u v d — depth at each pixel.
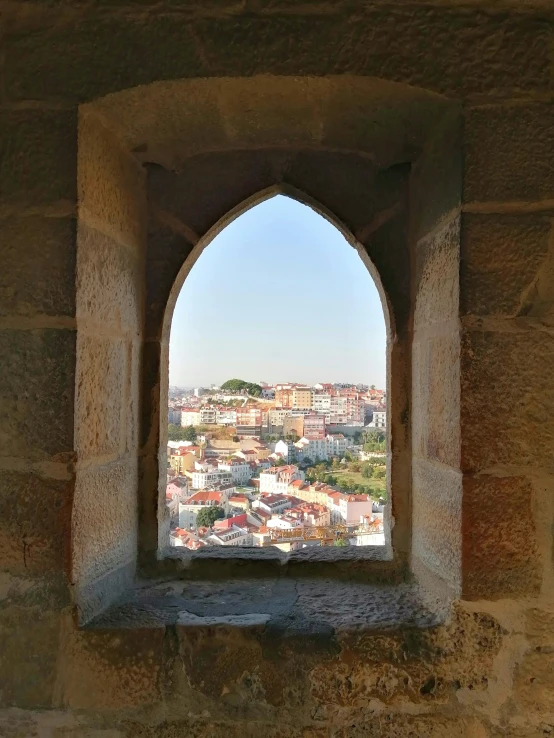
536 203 1.48
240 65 1.50
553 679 1.45
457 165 1.52
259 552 1.96
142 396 1.93
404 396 1.93
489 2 1.50
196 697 1.50
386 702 1.48
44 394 1.48
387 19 1.50
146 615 1.58
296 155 1.96
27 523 1.48
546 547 1.46
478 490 1.46
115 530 1.73
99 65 1.52
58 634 1.48
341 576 1.88
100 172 1.63
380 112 1.65
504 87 1.49
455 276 1.51
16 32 1.54
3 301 1.49
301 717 1.49
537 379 1.46
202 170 1.96
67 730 1.49
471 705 1.47
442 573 1.59
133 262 1.87
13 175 1.50
